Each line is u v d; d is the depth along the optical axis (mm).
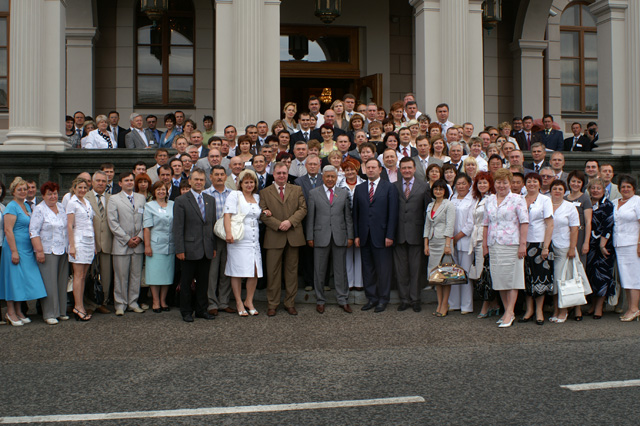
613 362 6461
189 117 16516
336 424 4844
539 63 17453
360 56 17141
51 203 8500
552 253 8398
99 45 16188
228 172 10102
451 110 12469
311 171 9406
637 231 8609
